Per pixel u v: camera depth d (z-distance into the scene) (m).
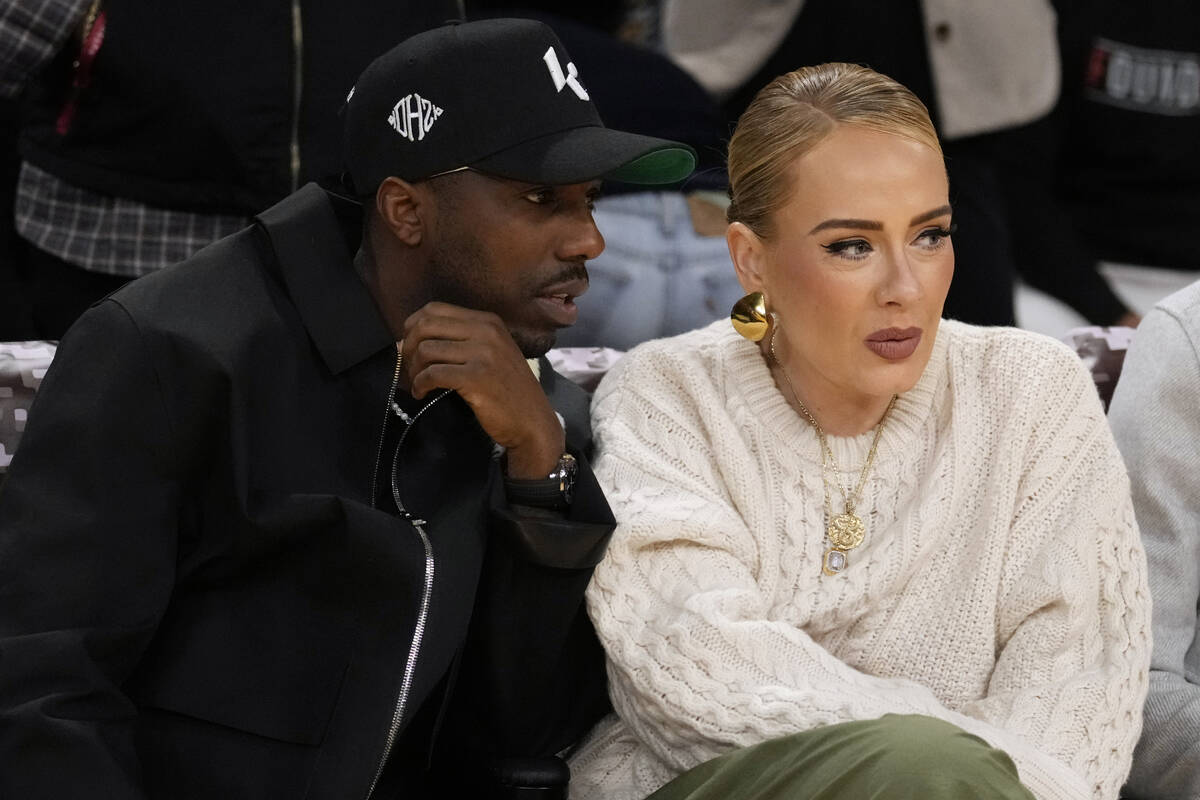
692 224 12.39
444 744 8.45
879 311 7.97
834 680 7.84
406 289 7.99
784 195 8.05
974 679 8.40
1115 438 9.71
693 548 8.34
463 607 7.73
